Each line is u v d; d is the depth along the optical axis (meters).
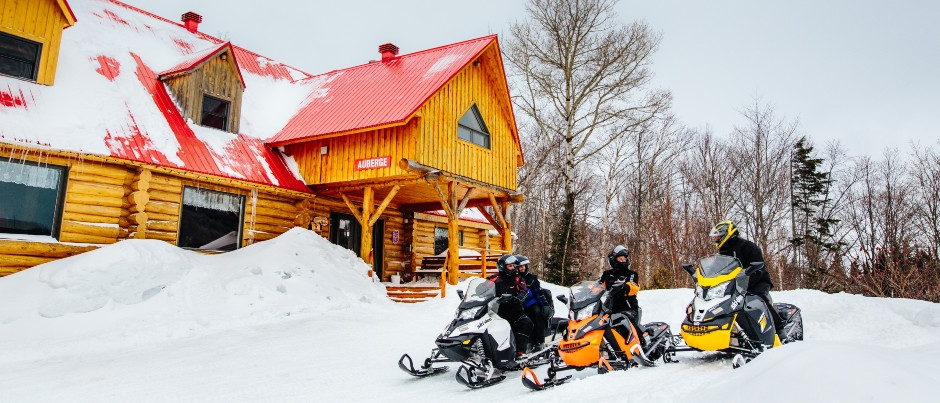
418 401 5.59
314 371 7.05
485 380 6.20
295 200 15.24
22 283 9.34
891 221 25.23
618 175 35.28
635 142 34.78
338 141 15.09
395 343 8.88
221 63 14.87
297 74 20.45
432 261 18.91
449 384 6.36
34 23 11.21
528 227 39.97
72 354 7.97
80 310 9.15
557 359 6.58
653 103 26.05
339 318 10.91
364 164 14.48
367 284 13.44
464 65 15.22
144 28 15.91
